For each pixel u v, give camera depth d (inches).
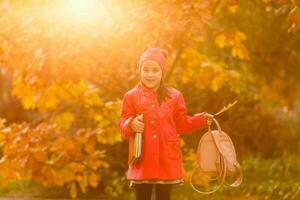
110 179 333.4
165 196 187.2
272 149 467.2
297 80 545.0
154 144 183.0
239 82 332.8
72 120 320.8
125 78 312.2
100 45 282.7
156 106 186.4
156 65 187.3
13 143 293.6
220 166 188.1
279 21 408.8
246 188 327.0
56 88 307.1
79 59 283.3
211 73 324.8
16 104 652.7
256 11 381.7
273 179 369.1
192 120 189.9
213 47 406.6
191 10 266.1
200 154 190.1
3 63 290.5
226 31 307.1
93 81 312.7
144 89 189.2
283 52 452.4
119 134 302.5
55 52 277.0
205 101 377.1
